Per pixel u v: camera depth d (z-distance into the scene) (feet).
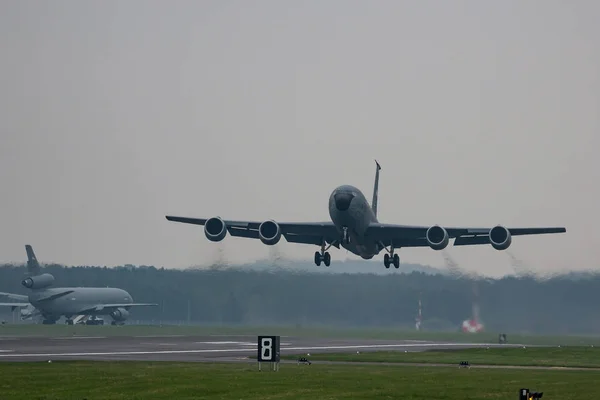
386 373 569.64
